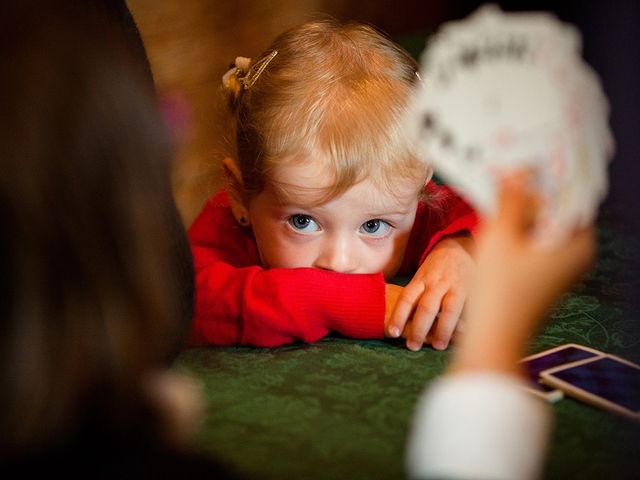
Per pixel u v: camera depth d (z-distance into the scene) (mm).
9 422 646
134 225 668
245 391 1112
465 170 764
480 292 768
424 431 691
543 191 766
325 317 1282
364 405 1072
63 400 650
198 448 964
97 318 651
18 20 666
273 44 1563
